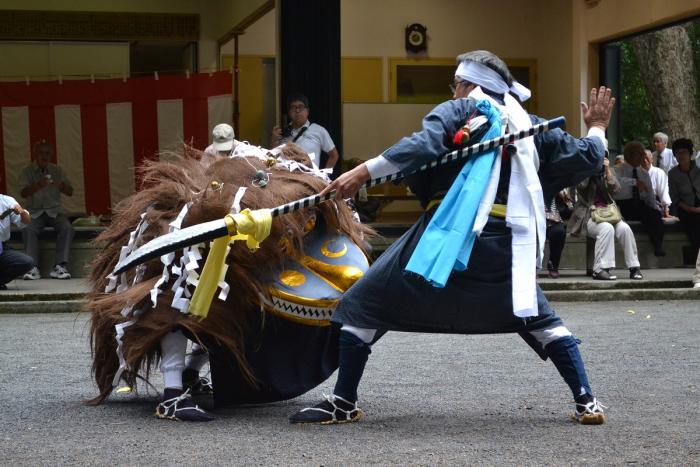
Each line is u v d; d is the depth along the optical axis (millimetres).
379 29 25828
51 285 17281
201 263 7449
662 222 20000
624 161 20234
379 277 6996
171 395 7516
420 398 8312
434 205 6965
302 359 7652
